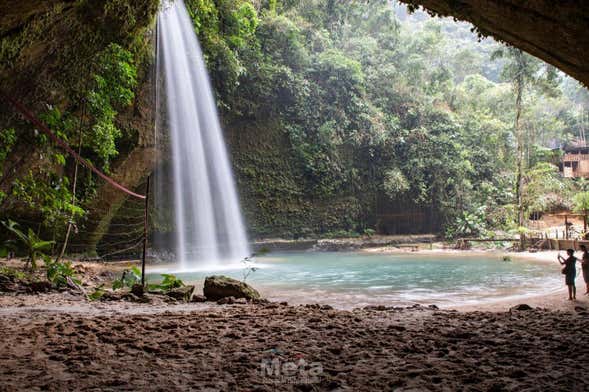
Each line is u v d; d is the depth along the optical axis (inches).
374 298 444.1
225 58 1000.9
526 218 1445.6
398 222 1439.5
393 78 1542.8
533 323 247.6
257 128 1236.5
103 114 585.6
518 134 1314.0
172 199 973.8
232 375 151.5
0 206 537.6
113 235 869.2
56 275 409.7
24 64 378.9
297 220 1279.5
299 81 1269.7
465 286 539.8
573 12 193.6
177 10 858.1
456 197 1464.1
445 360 169.9
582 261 453.4
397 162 1446.9
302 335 210.2
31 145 516.7
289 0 1385.3
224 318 254.7
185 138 937.5
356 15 1565.0
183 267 793.6
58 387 136.3
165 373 152.4
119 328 218.4
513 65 1294.3
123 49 550.3
